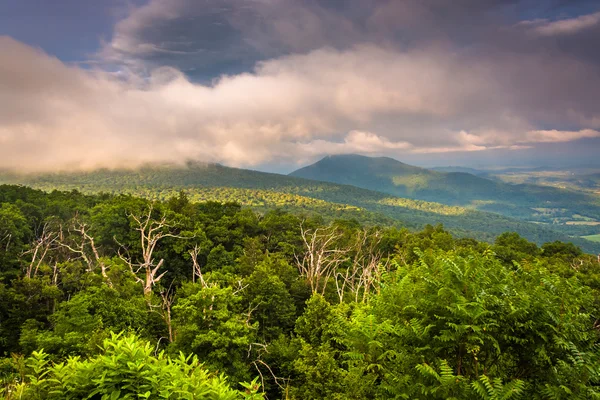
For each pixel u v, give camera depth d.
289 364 21.84
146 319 26.38
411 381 6.58
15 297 30.42
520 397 5.85
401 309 7.54
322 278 40.56
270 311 30.02
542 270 7.86
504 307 6.56
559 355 6.25
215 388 4.94
